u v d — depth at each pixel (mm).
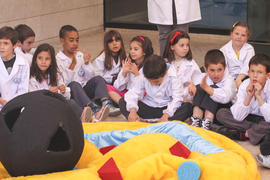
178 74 4617
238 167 2182
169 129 2881
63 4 8672
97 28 9594
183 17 5574
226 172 2117
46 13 8344
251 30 5938
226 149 2764
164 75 4105
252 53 5070
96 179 2035
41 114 2021
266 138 3564
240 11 8242
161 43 5875
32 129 1981
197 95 4191
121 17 9391
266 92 3881
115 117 4668
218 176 2109
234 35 5012
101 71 5180
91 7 9344
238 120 3984
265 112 3744
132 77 4793
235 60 5082
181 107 4219
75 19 9031
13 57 4105
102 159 2406
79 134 2119
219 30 8430
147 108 4336
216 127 4234
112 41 5004
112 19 9484
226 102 4133
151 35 8953
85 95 4602
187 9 5586
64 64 4863
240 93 3979
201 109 4242
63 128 2051
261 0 5809
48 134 1989
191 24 8625
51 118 2023
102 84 4742
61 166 2064
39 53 4223
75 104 4031
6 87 4047
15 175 2062
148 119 4344
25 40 4758
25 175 2033
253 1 5844
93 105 4605
